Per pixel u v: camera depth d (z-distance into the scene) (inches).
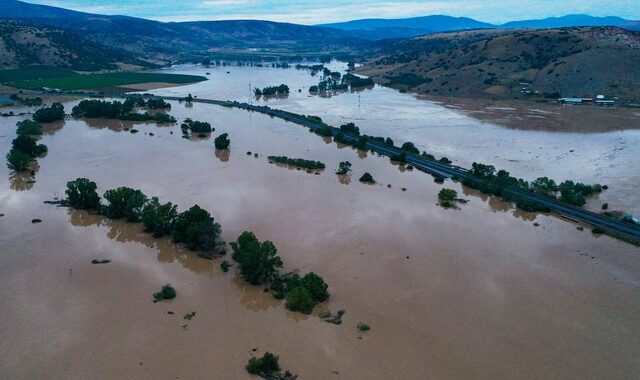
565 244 3590.1
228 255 3341.5
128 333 2476.6
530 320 2632.9
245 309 2719.0
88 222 3858.3
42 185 4645.7
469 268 3186.5
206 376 2183.8
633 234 3713.1
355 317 2645.2
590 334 2519.7
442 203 4357.8
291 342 2434.8
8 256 3255.4
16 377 2164.1
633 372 2244.1
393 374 2215.8
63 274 3043.8
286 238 3550.7
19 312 2635.3
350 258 3277.6
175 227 3494.1
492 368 2266.2
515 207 4370.1
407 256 3329.2
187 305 2741.1
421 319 2628.0
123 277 3031.5
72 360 2276.1
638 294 2906.0
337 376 2193.7
